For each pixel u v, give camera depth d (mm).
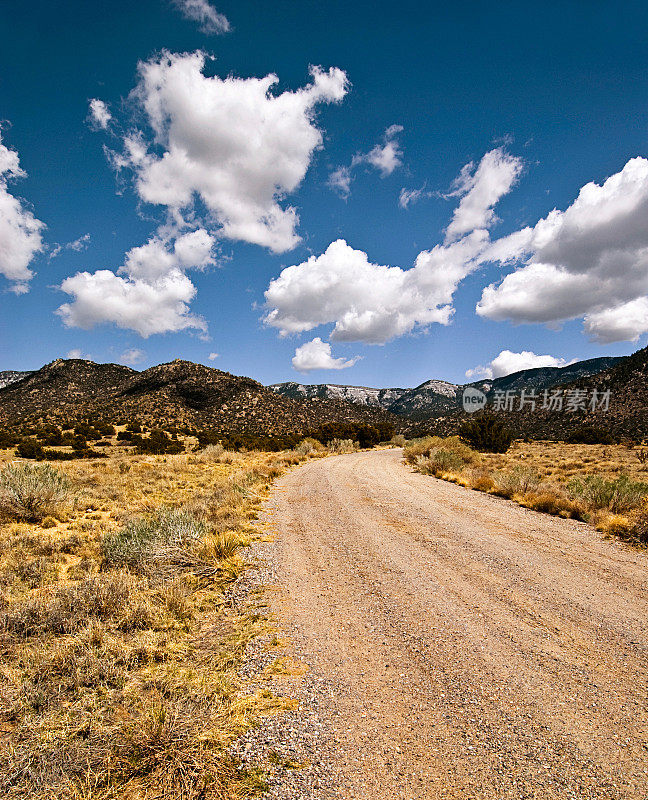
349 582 6355
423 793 2574
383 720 3264
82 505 11461
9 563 6477
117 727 2965
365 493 14695
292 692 3621
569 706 3438
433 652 4316
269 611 5320
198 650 4285
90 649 4012
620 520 8969
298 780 2664
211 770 2697
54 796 2459
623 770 2758
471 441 35812
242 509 11188
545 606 5406
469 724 3221
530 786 2627
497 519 10336
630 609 5285
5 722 3131
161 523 7812
